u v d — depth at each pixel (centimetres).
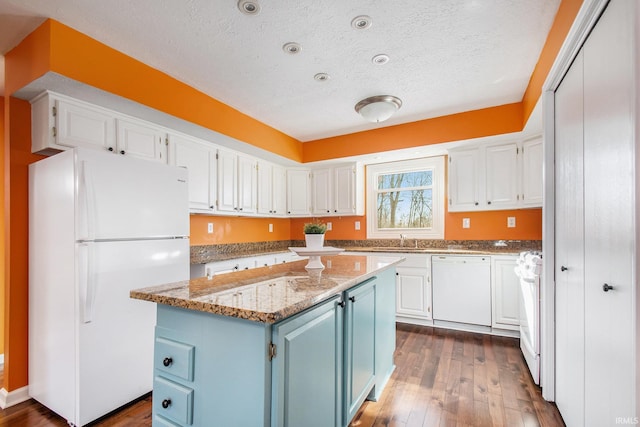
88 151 175
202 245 342
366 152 376
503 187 321
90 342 172
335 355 134
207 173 307
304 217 480
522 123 286
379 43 199
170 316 115
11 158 199
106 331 179
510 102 293
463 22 179
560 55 157
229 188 335
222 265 301
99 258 176
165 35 188
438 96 280
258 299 103
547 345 191
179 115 244
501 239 354
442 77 245
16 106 202
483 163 332
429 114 325
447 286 330
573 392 156
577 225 150
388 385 210
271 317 85
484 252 317
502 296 304
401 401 190
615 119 110
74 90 193
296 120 341
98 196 177
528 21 178
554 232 189
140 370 195
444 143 329
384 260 220
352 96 279
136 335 193
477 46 203
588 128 136
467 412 179
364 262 209
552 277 190
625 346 103
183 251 226
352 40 196
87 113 210
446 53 211
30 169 206
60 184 182
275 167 416
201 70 231
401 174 428
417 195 417
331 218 469
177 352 111
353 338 153
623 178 104
